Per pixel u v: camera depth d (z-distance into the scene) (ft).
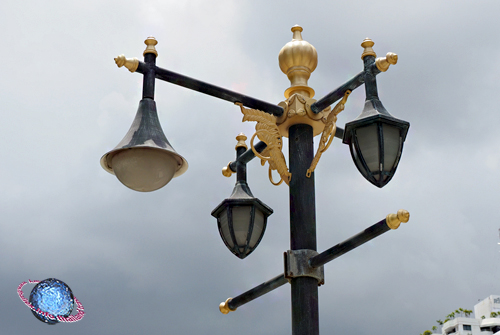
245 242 21.16
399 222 14.61
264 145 21.18
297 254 17.33
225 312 19.94
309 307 16.89
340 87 17.48
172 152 16.57
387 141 15.62
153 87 17.31
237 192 21.68
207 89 17.79
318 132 19.54
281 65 20.17
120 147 16.29
